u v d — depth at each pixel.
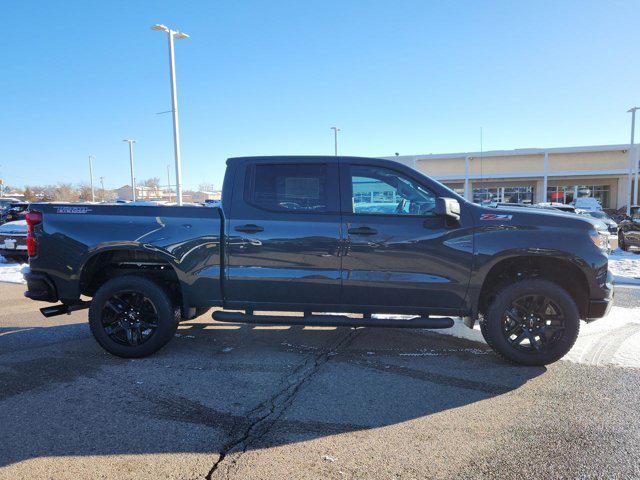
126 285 4.70
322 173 4.63
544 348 4.45
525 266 4.67
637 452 2.99
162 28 22.06
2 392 3.95
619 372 4.38
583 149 40.47
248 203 4.66
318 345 5.27
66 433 3.24
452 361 4.72
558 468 2.82
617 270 11.62
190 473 2.77
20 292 8.72
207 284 4.68
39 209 4.84
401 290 4.48
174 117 23.03
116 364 4.64
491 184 44.28
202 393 3.93
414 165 43.59
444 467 2.83
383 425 3.36
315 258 4.52
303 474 2.76
